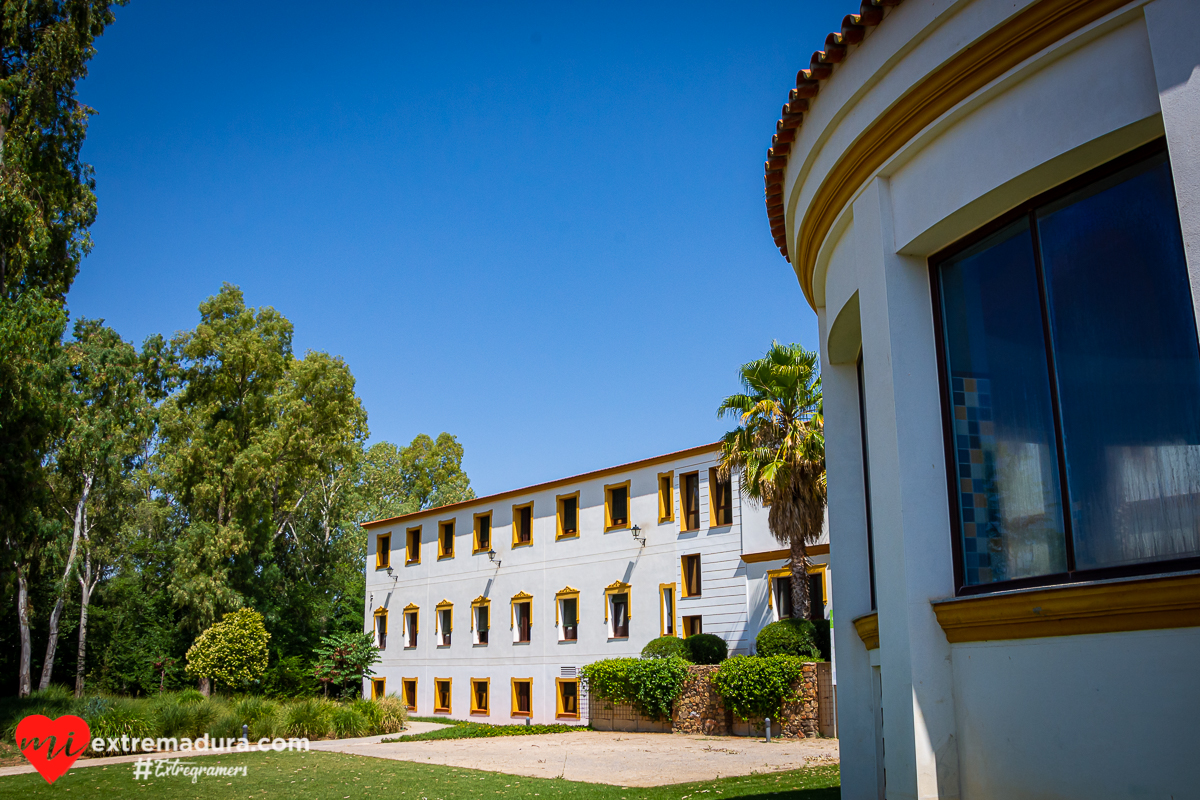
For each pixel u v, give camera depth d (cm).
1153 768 400
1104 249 477
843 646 770
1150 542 442
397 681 4206
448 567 4022
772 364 2453
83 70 2330
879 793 719
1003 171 502
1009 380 529
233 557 4531
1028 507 508
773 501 2392
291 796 1248
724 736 2455
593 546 3334
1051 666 453
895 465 554
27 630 4184
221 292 4900
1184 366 434
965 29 512
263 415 4816
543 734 2791
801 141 708
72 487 4072
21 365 2152
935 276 591
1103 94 455
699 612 2917
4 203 2072
